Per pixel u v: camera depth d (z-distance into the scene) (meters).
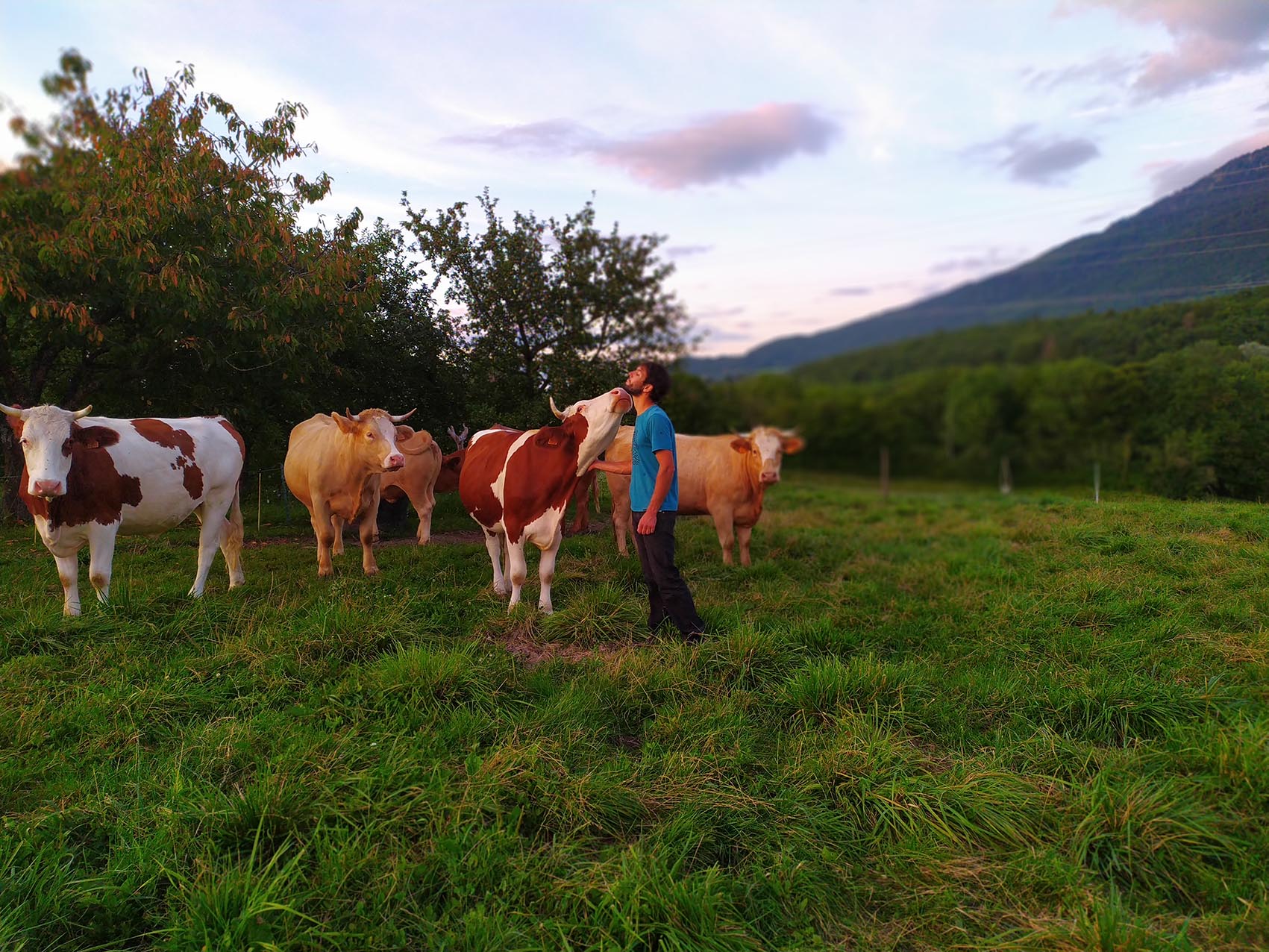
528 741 3.13
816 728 3.45
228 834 2.47
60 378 8.15
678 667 3.93
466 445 8.34
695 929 2.14
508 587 5.63
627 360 9.29
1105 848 2.55
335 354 7.92
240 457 5.83
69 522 4.55
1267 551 5.55
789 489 18.02
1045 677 3.87
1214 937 2.16
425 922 2.14
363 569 6.14
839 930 2.29
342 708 3.36
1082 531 6.85
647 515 4.41
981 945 2.16
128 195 5.25
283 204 6.36
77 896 2.25
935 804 2.74
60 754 3.00
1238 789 2.69
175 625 4.40
